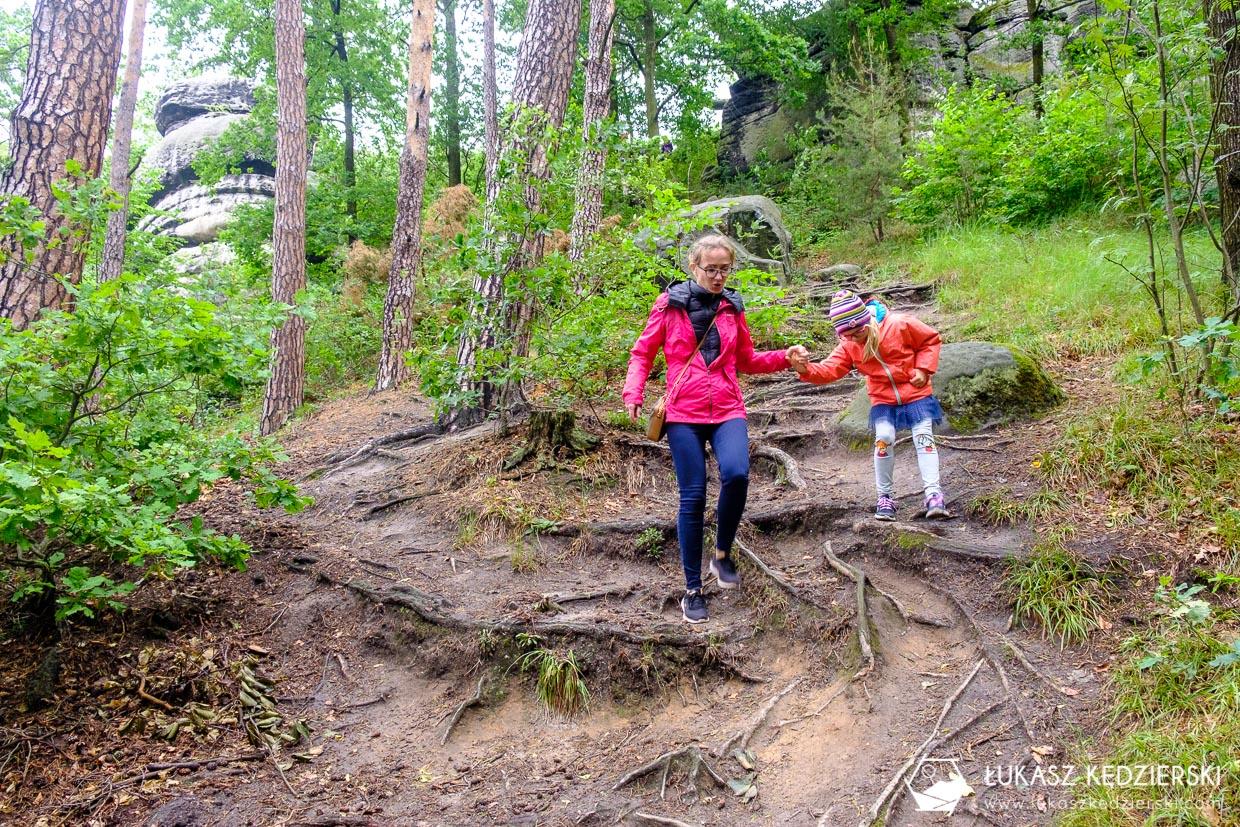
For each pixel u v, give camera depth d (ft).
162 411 14.14
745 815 8.78
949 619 11.44
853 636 10.95
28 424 11.52
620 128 17.54
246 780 9.96
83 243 14.98
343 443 25.41
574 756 10.31
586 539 14.99
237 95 76.69
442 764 10.38
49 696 10.81
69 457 11.09
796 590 12.15
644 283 20.62
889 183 44.42
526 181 17.95
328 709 11.66
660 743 10.23
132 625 12.55
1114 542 11.67
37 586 11.14
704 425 11.28
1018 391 17.29
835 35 68.33
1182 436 13.26
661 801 9.15
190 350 12.14
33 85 16.66
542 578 14.16
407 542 16.01
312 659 12.73
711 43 65.87
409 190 36.14
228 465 13.01
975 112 39.17
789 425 20.59
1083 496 13.06
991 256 30.86
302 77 34.45
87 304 11.21
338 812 9.40
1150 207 14.60
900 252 40.75
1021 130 37.96
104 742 10.31
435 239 20.44
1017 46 57.06
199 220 67.72
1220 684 8.43
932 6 60.49
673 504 16.21
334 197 61.36
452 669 12.01
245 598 14.08
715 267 11.06
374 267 43.75
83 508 9.77
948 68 63.77
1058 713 9.16
